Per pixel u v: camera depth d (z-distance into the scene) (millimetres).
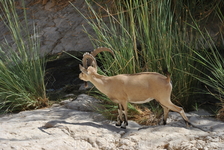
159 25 18562
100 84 14602
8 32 30453
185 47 18438
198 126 14773
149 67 18109
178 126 14977
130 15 18734
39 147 12562
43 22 30688
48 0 33562
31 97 19500
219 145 12258
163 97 14133
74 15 30734
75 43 27344
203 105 18125
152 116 16578
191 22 21016
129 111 16891
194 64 19234
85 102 18641
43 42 27984
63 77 23094
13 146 12336
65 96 20516
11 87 19516
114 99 14727
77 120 16250
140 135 13656
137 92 14258
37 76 20266
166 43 17875
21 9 33219
